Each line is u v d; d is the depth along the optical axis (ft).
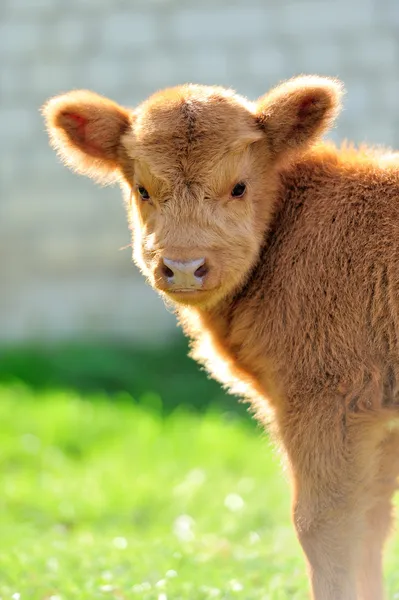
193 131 24.70
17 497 39.47
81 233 65.62
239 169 24.85
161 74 66.08
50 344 62.59
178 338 61.67
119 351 60.59
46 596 27.96
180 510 38.99
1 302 65.72
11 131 66.23
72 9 66.08
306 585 28.30
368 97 64.95
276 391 24.72
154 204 25.08
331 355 23.97
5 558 30.71
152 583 28.55
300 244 24.84
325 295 24.21
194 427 47.42
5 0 66.23
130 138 25.77
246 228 24.89
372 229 24.36
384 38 64.80
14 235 65.87
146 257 25.21
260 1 65.57
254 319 25.04
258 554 31.96
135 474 42.47
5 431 45.62
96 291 65.26
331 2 65.10
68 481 41.55
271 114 25.45
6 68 66.28
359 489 23.76
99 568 30.27
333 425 23.77
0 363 56.59
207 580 29.22
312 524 23.82
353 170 25.41
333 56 65.16
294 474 24.29
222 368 26.78
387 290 23.88
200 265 24.17
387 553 29.48
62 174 65.82
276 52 65.51
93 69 66.03
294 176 25.80
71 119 26.76
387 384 23.86
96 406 49.21
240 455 44.37
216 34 65.87
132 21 66.03
